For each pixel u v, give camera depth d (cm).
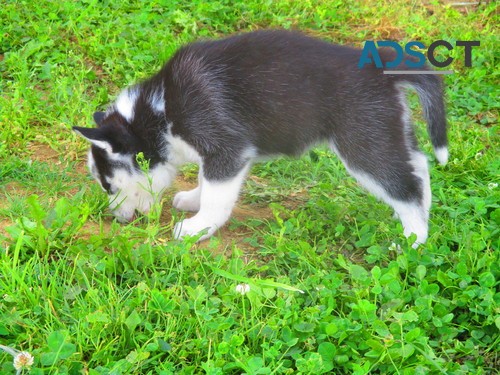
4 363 165
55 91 232
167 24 260
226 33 264
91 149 196
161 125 195
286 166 220
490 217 201
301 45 194
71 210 190
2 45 248
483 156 222
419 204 193
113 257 182
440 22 273
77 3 264
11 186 207
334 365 170
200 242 195
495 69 254
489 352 175
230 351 169
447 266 188
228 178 194
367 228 196
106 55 246
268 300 178
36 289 176
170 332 171
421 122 231
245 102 192
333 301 177
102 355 168
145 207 200
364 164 192
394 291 180
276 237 193
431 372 169
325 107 192
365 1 283
